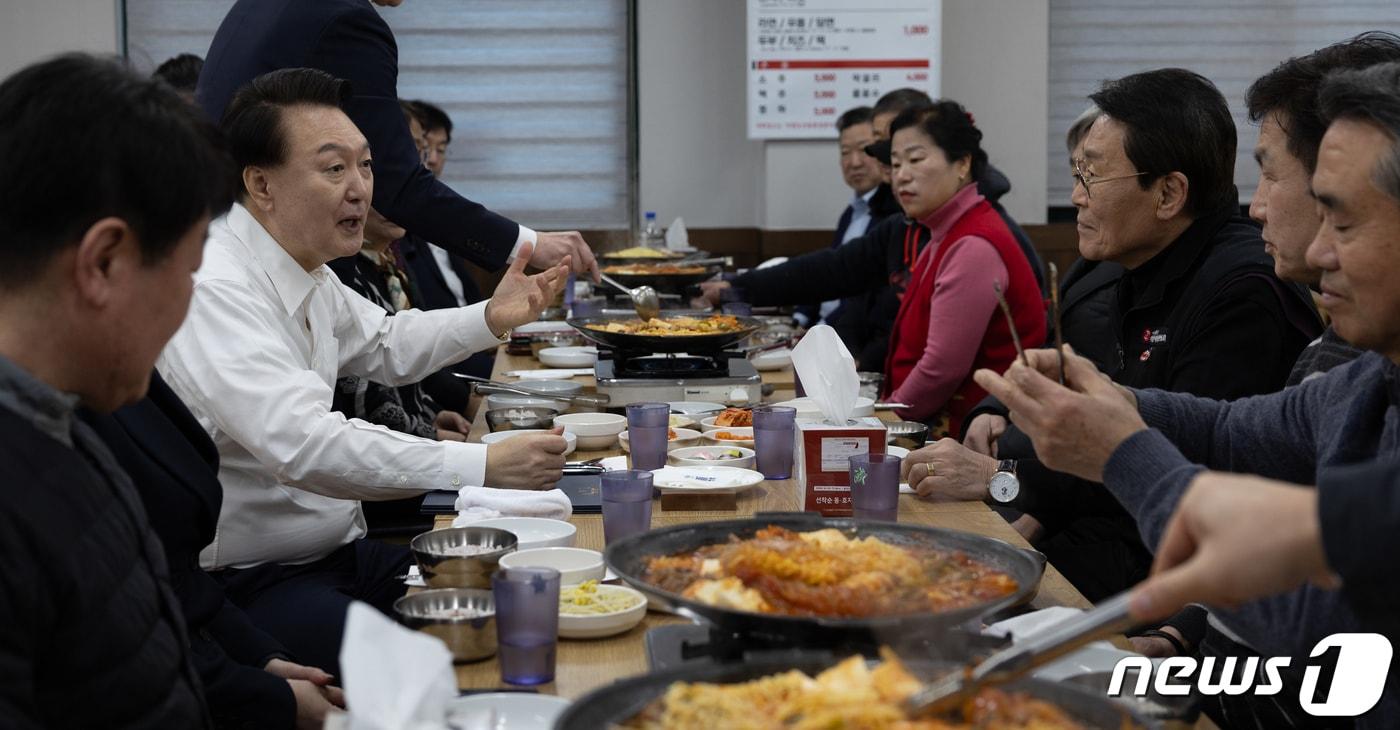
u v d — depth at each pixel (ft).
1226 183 8.09
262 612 7.14
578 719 3.33
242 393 6.98
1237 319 7.65
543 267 10.83
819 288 15.56
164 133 3.95
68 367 4.01
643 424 7.45
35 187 3.78
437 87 21.89
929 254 11.98
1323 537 2.98
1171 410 6.09
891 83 20.34
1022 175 21.25
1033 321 11.46
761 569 4.21
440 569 5.24
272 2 10.06
